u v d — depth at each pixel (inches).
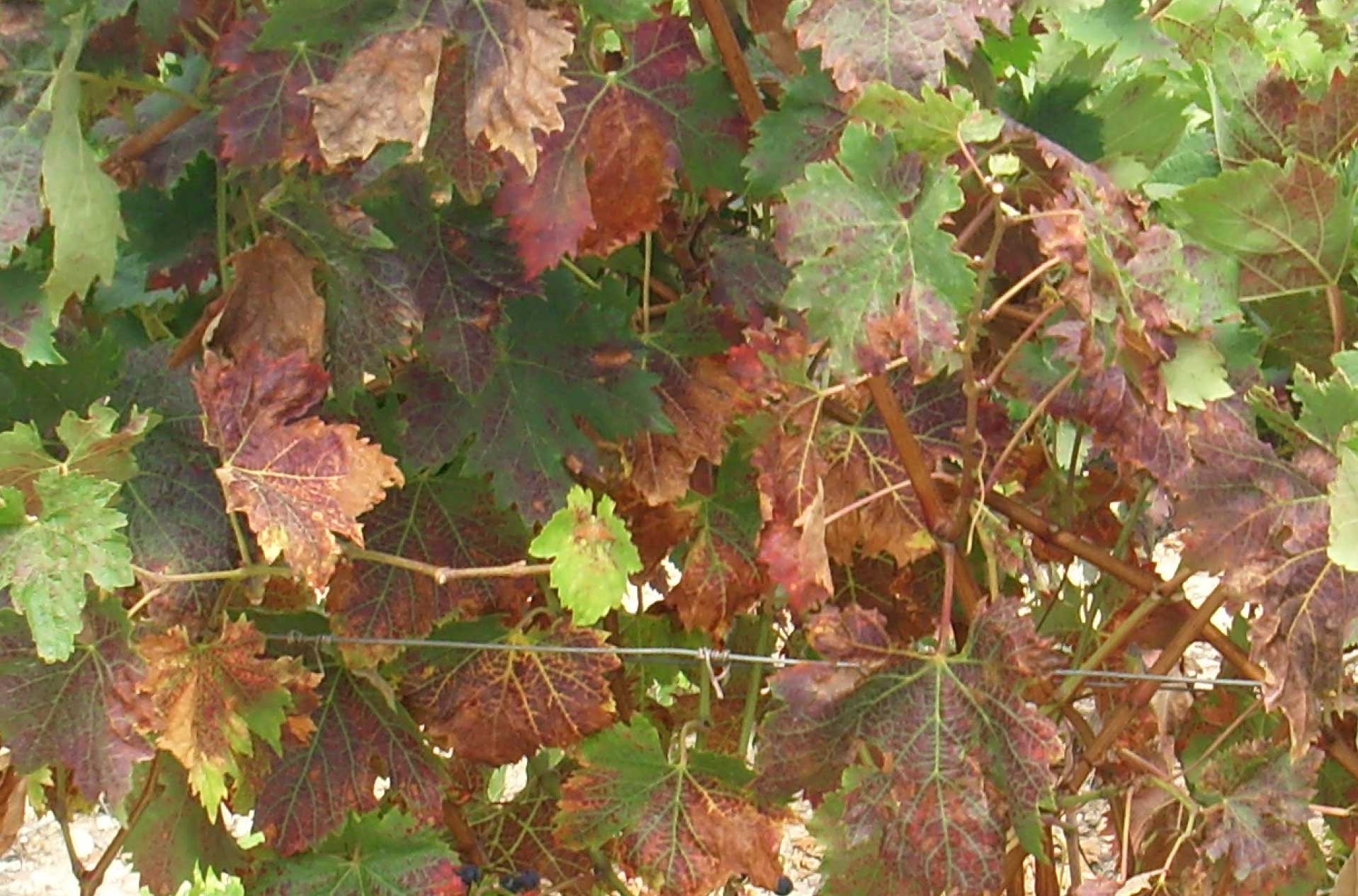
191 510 83.2
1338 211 82.1
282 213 82.1
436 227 83.9
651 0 79.8
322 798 86.8
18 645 80.3
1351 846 89.9
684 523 89.4
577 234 81.6
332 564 81.0
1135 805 84.7
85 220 79.4
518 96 77.6
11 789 86.4
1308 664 80.8
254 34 79.7
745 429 84.4
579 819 87.9
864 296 78.5
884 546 86.8
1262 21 99.8
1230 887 83.4
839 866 83.6
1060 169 83.4
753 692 92.1
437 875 87.1
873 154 78.6
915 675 82.0
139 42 82.0
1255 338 83.5
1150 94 84.3
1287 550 80.7
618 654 89.6
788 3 84.0
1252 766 83.3
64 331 84.6
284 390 81.4
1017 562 89.8
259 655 86.4
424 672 87.4
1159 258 79.4
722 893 92.4
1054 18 92.1
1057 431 93.6
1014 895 87.0
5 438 79.0
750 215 89.5
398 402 86.8
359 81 78.0
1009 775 81.5
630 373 85.1
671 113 82.8
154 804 87.0
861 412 86.7
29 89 79.1
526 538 87.4
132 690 80.7
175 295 84.4
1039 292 85.6
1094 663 85.6
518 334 85.2
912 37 78.6
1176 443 81.4
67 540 78.2
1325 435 80.6
